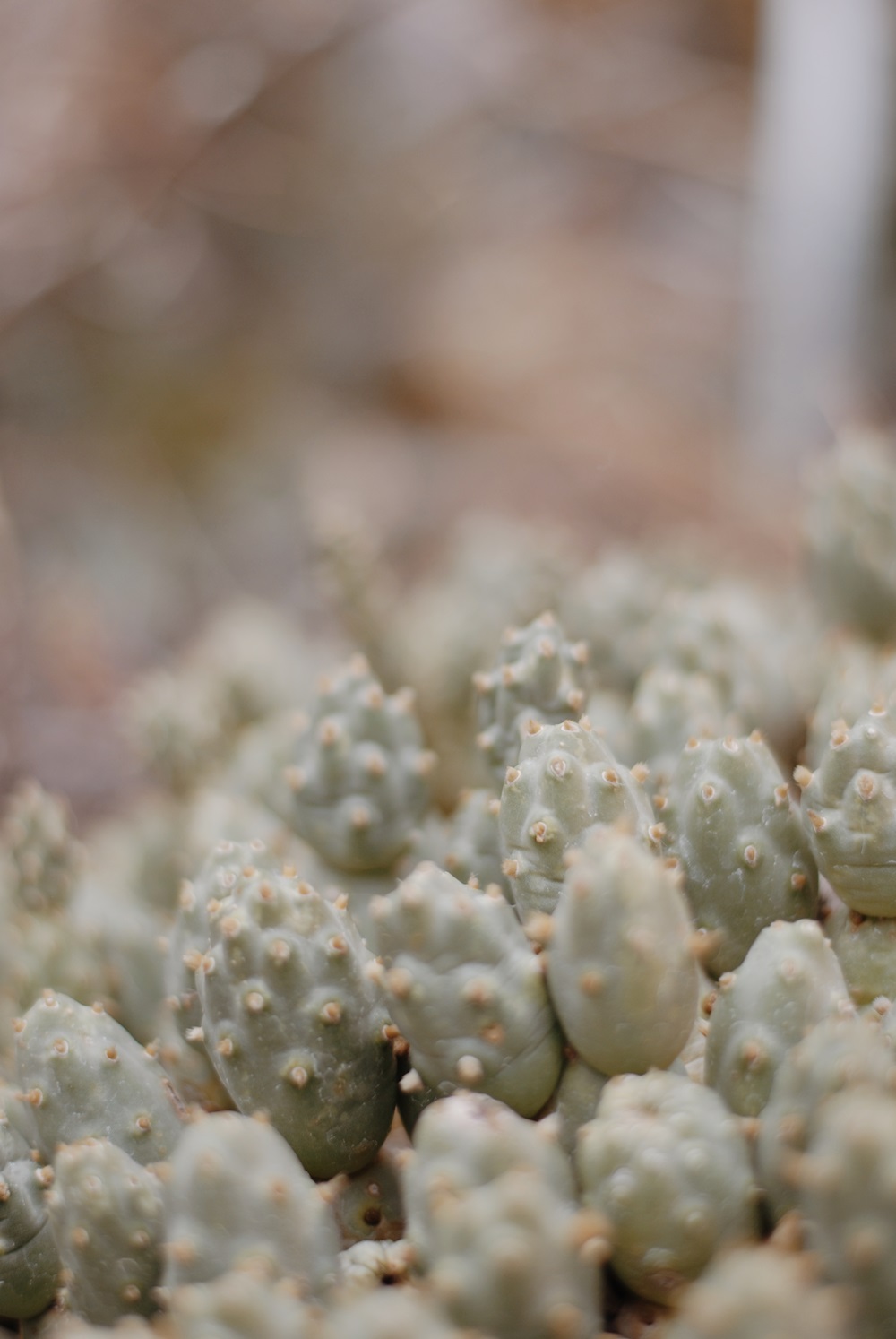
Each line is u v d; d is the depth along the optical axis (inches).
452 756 14.5
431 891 10.2
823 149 33.3
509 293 42.8
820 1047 9.9
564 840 10.7
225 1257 9.9
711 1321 9.2
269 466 38.4
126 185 35.8
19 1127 11.1
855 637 15.0
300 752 12.5
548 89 43.0
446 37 41.9
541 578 14.8
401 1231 10.8
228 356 40.5
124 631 33.7
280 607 33.7
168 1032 12.1
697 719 12.5
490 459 38.2
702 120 42.6
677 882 10.5
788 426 35.4
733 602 15.0
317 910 10.6
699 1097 10.0
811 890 11.2
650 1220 9.8
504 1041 10.2
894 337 34.7
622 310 42.6
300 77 38.7
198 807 13.9
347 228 41.7
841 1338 9.5
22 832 13.1
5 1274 10.9
